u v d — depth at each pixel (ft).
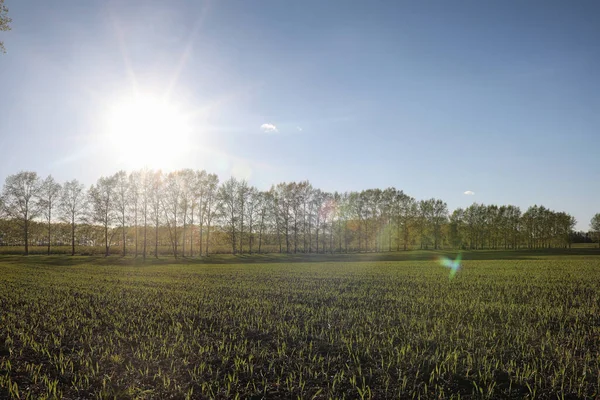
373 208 305.53
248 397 26.32
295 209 274.16
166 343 38.58
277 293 73.46
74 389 27.45
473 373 30.12
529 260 196.34
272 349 36.81
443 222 326.65
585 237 488.44
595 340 38.96
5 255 213.25
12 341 38.65
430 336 39.99
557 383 27.99
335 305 60.03
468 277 102.89
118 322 47.73
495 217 367.04
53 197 218.79
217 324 47.21
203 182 235.20
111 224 215.10
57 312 54.90
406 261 199.72
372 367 31.65
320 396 26.27
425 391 26.40
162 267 154.10
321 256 248.73
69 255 218.18
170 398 26.12
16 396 26.04
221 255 239.91
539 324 46.14
